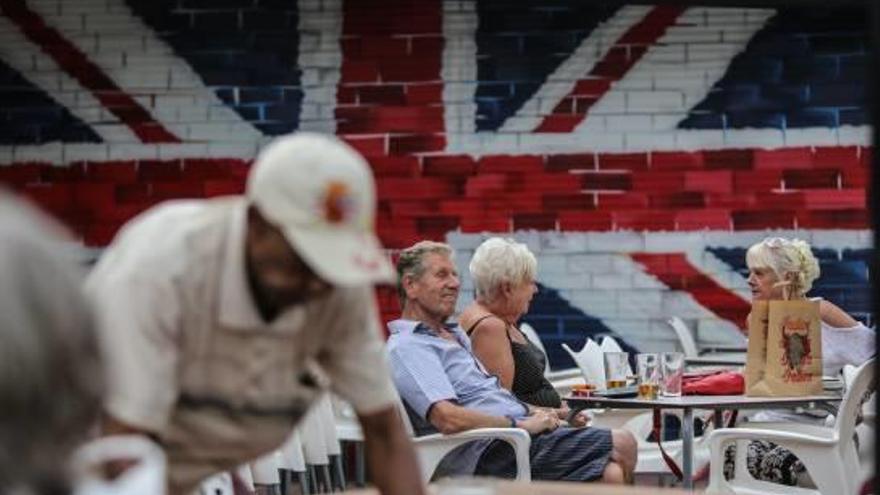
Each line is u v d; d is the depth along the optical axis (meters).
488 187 18.98
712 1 18.73
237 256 4.54
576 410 10.41
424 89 19.00
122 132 19.03
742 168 18.86
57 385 2.51
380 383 5.00
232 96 19.03
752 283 11.77
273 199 4.29
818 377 10.18
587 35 18.89
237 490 6.77
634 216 18.89
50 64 18.98
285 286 4.49
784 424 10.99
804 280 11.66
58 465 2.54
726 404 9.84
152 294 4.48
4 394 2.46
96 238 19.05
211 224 4.59
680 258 18.89
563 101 18.97
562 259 18.97
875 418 4.06
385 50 19.03
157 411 4.51
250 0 18.97
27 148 19.05
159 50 18.98
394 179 19.05
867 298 18.78
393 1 18.97
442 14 18.95
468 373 9.82
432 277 9.80
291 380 4.86
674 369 10.28
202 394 4.73
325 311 4.78
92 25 18.97
